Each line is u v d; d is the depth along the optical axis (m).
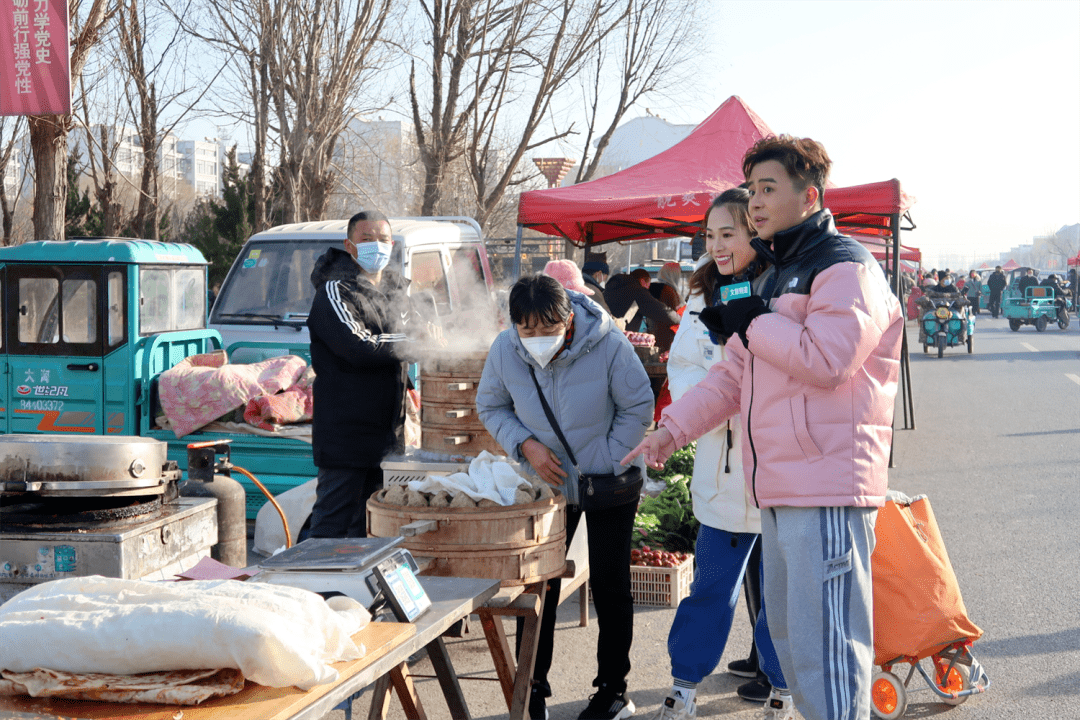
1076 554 6.32
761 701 4.16
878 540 3.83
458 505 3.30
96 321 6.43
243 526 4.99
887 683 3.86
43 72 4.58
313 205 15.16
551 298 3.52
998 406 14.05
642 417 3.77
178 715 1.88
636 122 52.94
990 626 5.00
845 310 2.43
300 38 14.52
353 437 4.38
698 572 3.75
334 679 2.02
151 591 2.18
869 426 2.55
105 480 3.22
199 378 6.46
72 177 18.94
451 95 17.20
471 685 4.35
